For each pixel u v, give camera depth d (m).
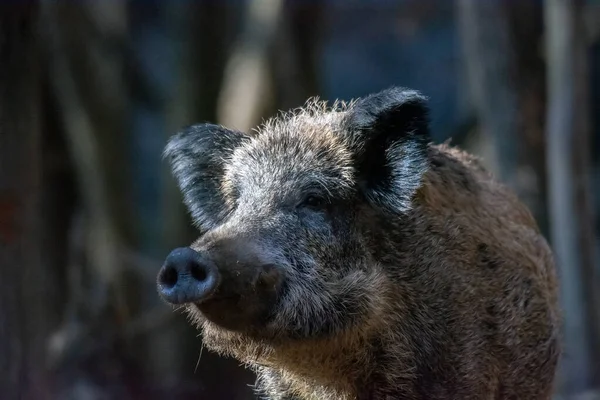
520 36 13.73
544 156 13.79
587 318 13.02
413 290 7.68
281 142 7.79
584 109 13.04
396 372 7.71
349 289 7.41
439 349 7.66
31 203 9.12
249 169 7.72
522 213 8.90
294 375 7.80
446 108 30.00
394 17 25.25
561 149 12.99
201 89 16.67
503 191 8.91
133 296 16.16
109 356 14.67
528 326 8.23
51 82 15.16
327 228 7.43
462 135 16.86
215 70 16.69
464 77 18.12
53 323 15.20
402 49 30.97
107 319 15.09
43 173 15.24
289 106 15.55
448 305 7.68
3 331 8.94
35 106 9.15
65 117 15.69
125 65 18.97
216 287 6.39
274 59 15.58
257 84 15.55
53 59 15.11
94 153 16.02
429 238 7.73
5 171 8.88
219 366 15.38
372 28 26.08
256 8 15.87
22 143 8.98
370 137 7.68
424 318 7.68
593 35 15.93
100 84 16.73
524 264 8.29
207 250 6.66
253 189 7.55
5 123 8.85
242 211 7.37
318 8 15.84
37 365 9.27
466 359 7.71
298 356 7.49
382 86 31.14
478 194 8.36
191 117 16.69
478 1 13.70
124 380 14.61
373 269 7.56
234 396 15.27
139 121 25.89
